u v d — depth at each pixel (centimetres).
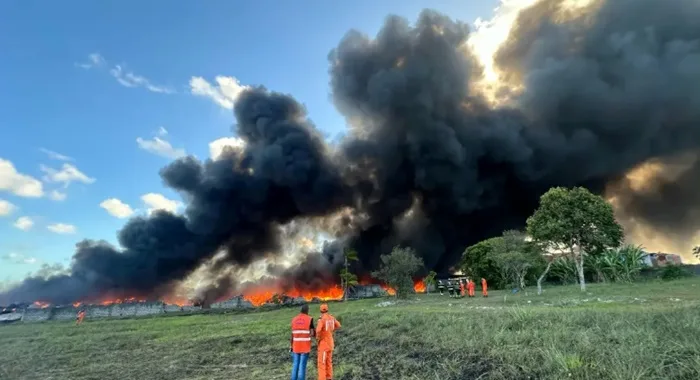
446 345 1181
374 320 2078
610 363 764
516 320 1355
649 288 3278
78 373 1588
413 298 4903
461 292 4503
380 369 1062
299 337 964
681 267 5547
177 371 1442
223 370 1378
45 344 2761
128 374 1477
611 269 5356
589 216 3516
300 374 943
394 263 4984
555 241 3691
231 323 3634
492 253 4991
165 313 7656
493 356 969
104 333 3438
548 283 6412
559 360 799
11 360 2080
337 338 1766
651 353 779
